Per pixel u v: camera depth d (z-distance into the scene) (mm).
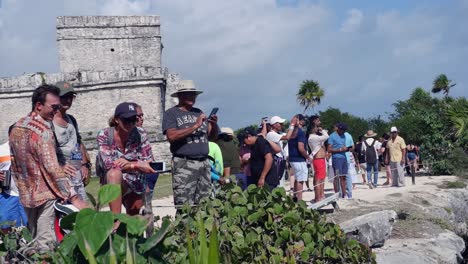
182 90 7582
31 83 41188
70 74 41812
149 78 41875
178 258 4832
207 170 7637
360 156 19719
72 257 3951
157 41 49562
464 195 17281
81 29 48594
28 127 5281
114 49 48969
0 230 4750
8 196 7816
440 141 22891
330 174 17250
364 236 9211
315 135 12883
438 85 35781
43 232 5215
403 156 18188
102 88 41781
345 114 45969
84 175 6770
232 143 10680
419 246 9805
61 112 6246
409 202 14070
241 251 5418
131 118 6316
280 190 6215
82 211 3930
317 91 43625
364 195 15500
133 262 3846
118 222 4129
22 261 4520
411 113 24969
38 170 5266
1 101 41031
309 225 6039
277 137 12375
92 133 40188
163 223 4273
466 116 19578
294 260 5520
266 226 5926
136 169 6297
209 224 5590
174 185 7531
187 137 7492
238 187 6219
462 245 10914
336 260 6148
